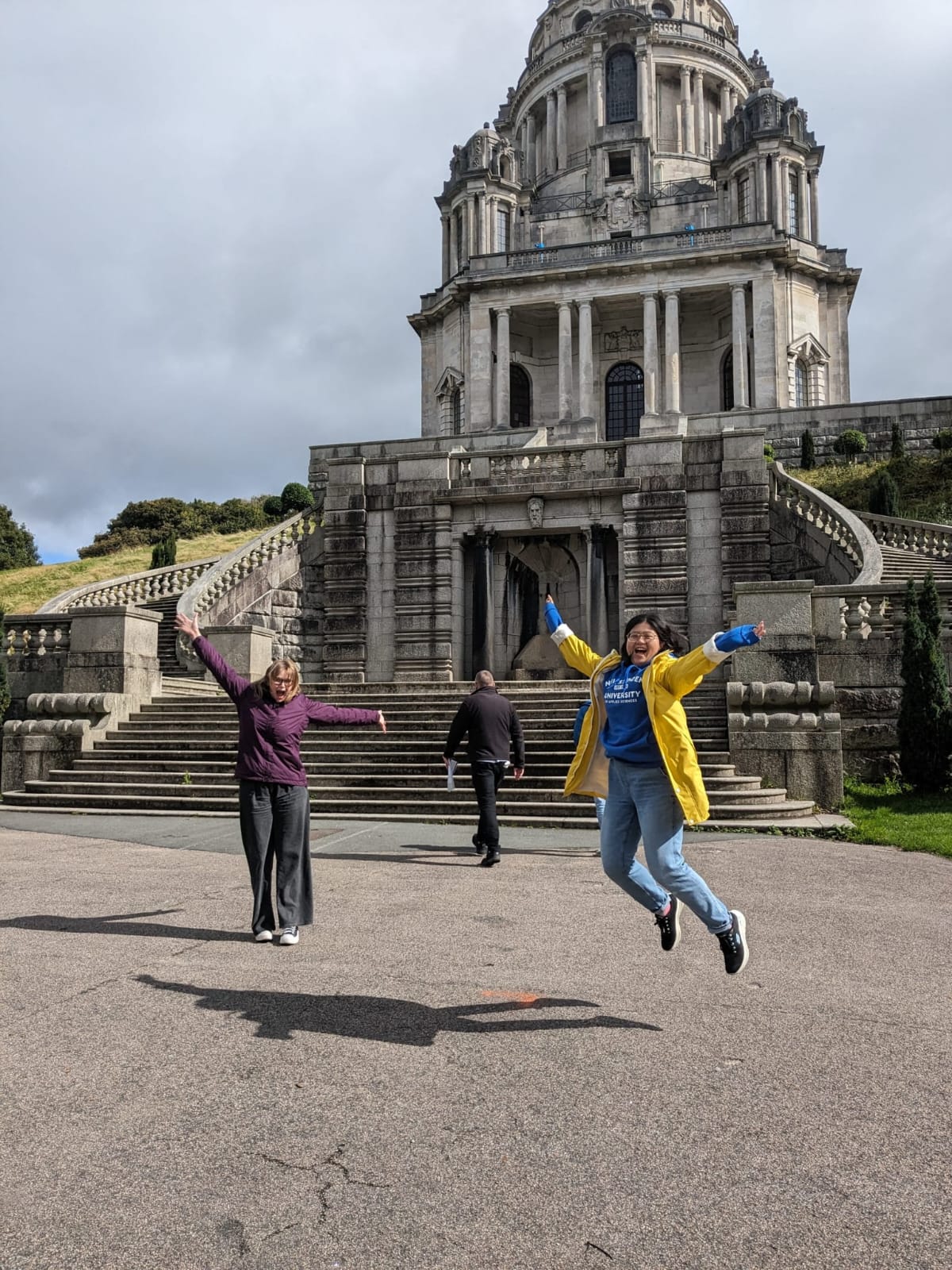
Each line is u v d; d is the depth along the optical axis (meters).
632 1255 2.99
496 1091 4.17
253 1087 4.22
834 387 54.88
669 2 71.56
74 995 5.44
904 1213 3.22
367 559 27.19
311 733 17.47
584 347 53.03
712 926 5.25
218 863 10.17
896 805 13.97
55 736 17.30
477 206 61.50
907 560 26.34
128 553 51.75
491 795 10.16
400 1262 2.96
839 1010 5.27
